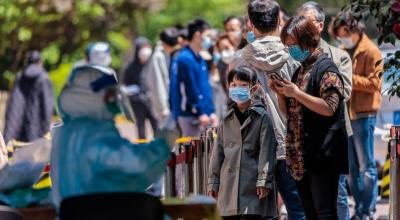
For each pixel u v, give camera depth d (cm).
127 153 892
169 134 959
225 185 1191
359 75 1409
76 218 852
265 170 1167
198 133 1858
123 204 854
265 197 1180
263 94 1192
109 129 906
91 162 891
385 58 1141
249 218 1184
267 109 1209
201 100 1847
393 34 1036
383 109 1520
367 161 1434
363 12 1059
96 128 905
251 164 1182
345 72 1239
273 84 1066
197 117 1855
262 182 1166
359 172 1438
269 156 1170
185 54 1853
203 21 1870
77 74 911
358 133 1427
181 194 1382
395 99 1510
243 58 1220
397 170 1250
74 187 898
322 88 1066
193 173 1355
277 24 1214
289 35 1080
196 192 1339
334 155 1073
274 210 1188
